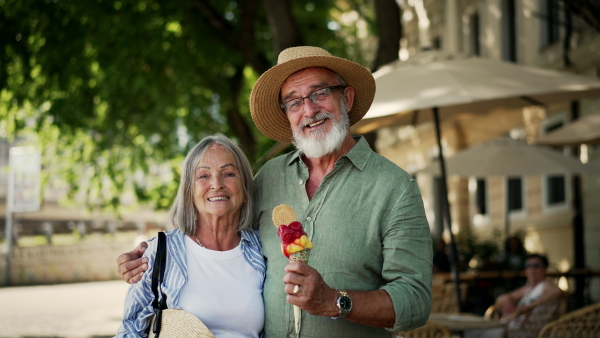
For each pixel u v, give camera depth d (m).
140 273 2.79
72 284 26.42
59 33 10.72
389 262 2.61
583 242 11.24
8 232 26.47
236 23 12.09
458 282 6.21
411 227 2.64
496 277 8.84
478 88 4.92
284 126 3.27
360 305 2.40
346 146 2.95
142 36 11.12
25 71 10.78
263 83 2.97
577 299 9.29
